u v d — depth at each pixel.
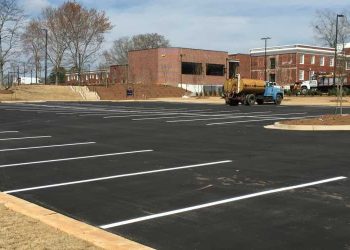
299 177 9.45
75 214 7.12
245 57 99.62
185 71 84.12
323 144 14.38
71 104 48.16
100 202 7.79
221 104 48.03
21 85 69.31
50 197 8.16
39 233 5.77
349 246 5.58
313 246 5.59
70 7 84.62
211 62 87.56
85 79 99.12
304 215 6.84
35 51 90.75
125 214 7.08
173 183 9.07
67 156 12.62
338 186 8.62
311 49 96.06
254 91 45.62
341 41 68.19
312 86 70.69
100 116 28.97
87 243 5.43
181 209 7.28
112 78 90.88
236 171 10.16
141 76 85.44
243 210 7.15
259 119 26.05
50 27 84.94
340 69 56.59
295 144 14.52
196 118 27.03
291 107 41.06
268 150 13.30
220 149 13.66
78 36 85.69
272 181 9.11
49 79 95.00
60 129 20.41
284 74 95.44
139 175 9.89
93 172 10.30
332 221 6.54
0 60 64.94
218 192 8.30
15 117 28.11
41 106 43.03
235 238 5.92
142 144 15.05
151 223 6.61
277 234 6.04
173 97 71.69
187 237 5.99
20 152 13.45
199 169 10.45
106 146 14.62
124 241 5.62
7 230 5.88
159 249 5.59
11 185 9.14
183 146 14.45
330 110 35.50
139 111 34.59
